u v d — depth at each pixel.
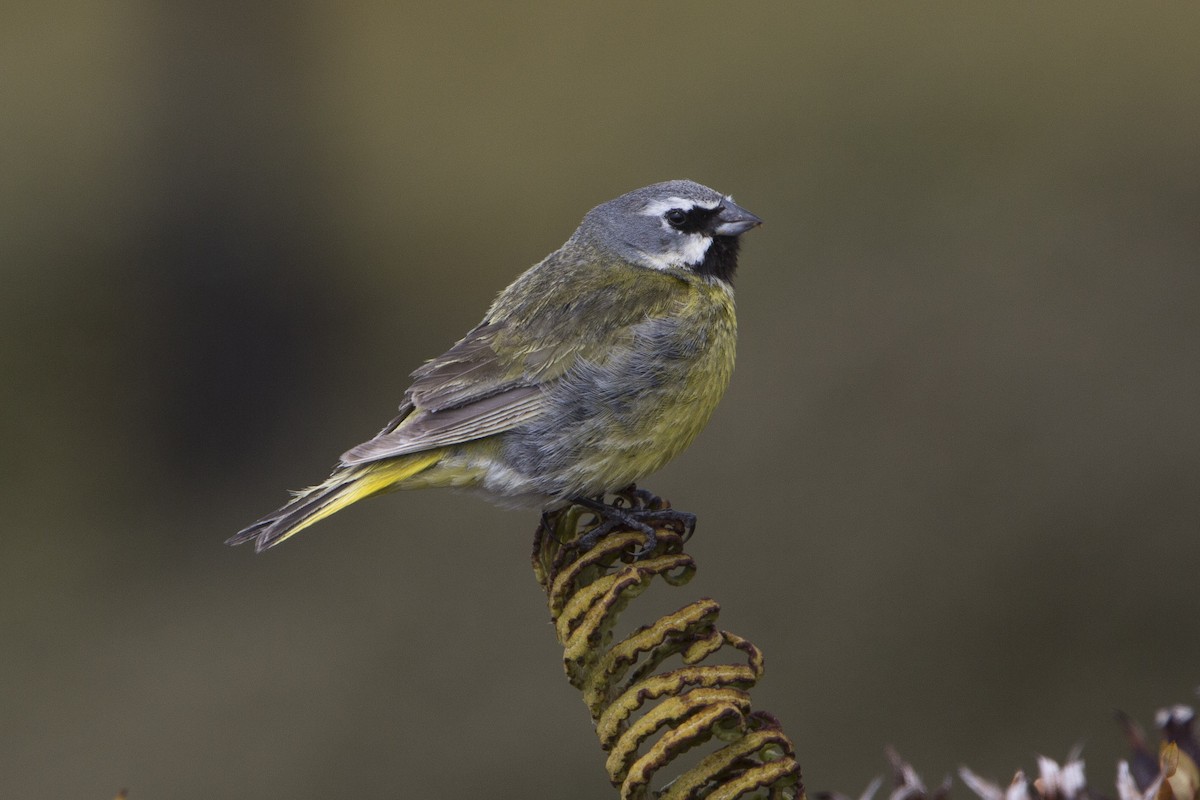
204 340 16.69
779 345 14.95
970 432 13.71
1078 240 15.91
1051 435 13.60
